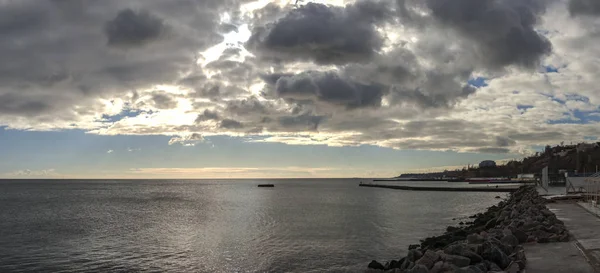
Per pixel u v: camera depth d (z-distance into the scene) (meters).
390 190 152.88
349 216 52.47
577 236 17.69
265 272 22.83
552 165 182.12
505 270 12.98
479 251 14.30
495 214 39.03
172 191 156.38
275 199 97.06
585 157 152.88
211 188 197.12
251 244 31.41
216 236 35.91
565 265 12.82
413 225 42.22
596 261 13.16
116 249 30.33
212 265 24.77
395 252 27.56
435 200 87.31
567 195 43.28
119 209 69.31
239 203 82.50
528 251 15.23
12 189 179.50
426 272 13.80
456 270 12.75
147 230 40.81
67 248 31.00
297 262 25.00
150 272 23.41
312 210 62.69
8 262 26.36
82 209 69.94
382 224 43.28
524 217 24.09
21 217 56.25
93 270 24.05
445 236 28.11
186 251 29.06
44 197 112.12
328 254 27.19
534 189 59.66
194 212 61.69
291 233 36.91
